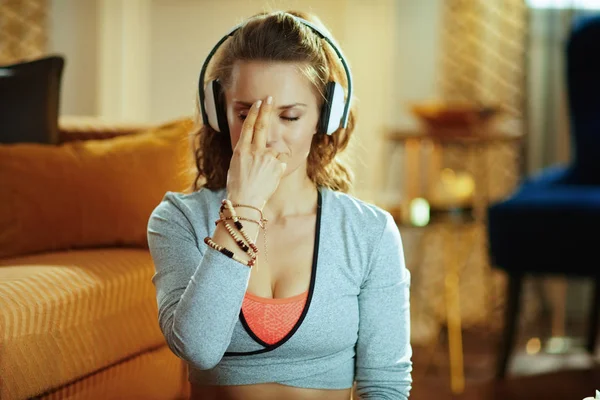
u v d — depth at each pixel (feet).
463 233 17.12
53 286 7.86
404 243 17.33
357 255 6.17
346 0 17.10
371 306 6.23
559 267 13.39
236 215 5.53
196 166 6.84
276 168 5.65
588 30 14.99
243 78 5.82
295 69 5.81
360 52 17.20
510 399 12.97
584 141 14.96
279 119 5.85
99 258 9.23
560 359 15.42
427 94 17.38
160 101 17.46
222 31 17.29
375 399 6.18
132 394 8.87
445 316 17.11
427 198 15.31
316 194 6.41
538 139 17.52
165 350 9.55
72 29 17.26
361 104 17.29
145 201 10.29
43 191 9.86
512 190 17.31
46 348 7.52
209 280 5.45
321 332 6.03
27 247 9.66
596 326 15.57
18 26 17.15
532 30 17.38
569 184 14.98
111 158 10.39
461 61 17.22
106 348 8.32
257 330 5.94
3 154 9.94
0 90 10.88
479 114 15.30
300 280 6.05
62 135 11.42
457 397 13.12
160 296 5.99
